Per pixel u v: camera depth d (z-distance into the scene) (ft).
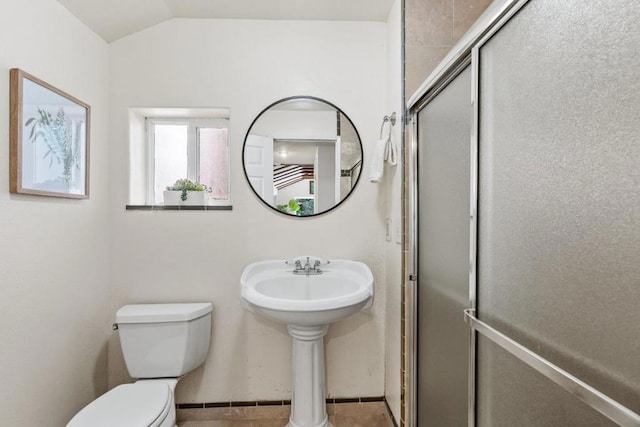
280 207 6.06
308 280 5.64
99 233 5.55
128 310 5.41
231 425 5.82
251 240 6.02
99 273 5.55
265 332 6.02
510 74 2.53
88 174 5.15
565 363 1.98
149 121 6.48
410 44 5.17
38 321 4.20
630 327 1.58
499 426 2.71
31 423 4.08
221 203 6.64
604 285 1.73
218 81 5.99
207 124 6.61
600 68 1.74
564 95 1.99
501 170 2.67
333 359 6.10
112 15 5.27
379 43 6.16
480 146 2.98
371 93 6.15
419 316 4.86
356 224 6.14
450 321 3.78
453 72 3.64
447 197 3.87
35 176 4.07
